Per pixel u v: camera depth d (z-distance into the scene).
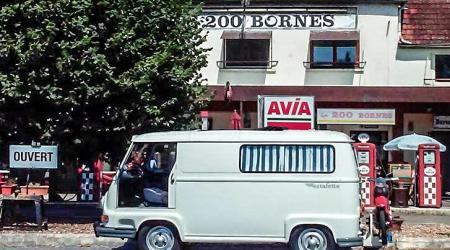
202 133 12.21
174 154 12.21
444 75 25.27
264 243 12.32
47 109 15.44
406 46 25.09
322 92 24.55
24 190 18.69
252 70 25.31
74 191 25.45
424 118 25.75
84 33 14.83
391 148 22.16
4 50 14.61
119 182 12.40
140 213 12.19
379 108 24.62
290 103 16.59
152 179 12.34
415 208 20.58
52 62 14.80
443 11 26.70
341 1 25.16
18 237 14.14
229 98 24.00
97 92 14.81
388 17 25.22
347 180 11.66
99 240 14.12
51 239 14.16
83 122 15.42
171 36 16.08
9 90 14.64
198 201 12.05
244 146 12.01
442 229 15.91
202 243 12.71
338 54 25.25
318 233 11.73
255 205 11.88
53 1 14.67
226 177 11.98
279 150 11.91
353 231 11.60
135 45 15.27
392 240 13.45
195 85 16.78
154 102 15.65
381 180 13.23
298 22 25.27
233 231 11.95
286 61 25.30
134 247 13.80
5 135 16.00
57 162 15.36
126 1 15.32
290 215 11.77
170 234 12.15
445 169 26.02
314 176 11.75
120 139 15.69
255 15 25.41
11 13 14.68
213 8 25.42
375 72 25.19
